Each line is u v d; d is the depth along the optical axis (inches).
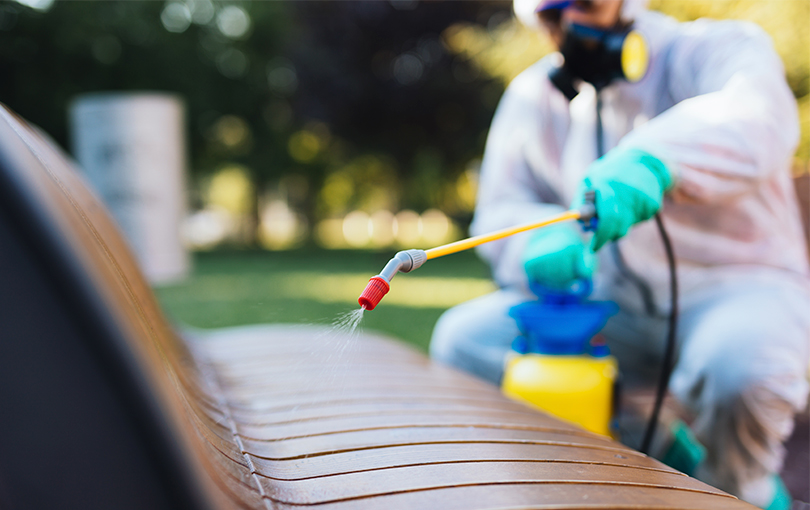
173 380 24.1
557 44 62.4
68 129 508.4
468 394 49.2
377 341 75.0
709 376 55.2
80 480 17.7
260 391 48.6
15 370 17.3
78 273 17.6
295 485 27.6
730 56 57.3
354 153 599.5
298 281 288.8
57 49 498.6
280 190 740.7
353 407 42.9
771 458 55.4
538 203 74.1
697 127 49.1
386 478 28.5
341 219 1052.5
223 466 23.9
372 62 542.9
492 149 77.7
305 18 546.6
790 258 62.4
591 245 43.7
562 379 57.4
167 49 531.5
